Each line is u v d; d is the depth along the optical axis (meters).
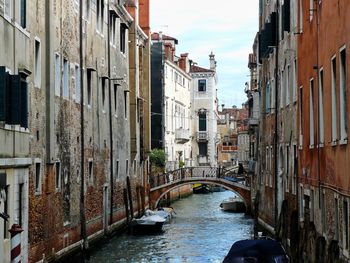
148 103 38.12
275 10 25.84
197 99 68.00
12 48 14.87
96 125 25.28
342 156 13.70
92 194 24.27
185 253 23.75
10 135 14.48
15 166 14.89
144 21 38.59
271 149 27.17
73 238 21.20
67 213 20.55
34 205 17.00
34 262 16.89
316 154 17.05
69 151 20.89
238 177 49.06
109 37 27.66
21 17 15.77
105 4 27.02
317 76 16.70
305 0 18.72
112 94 28.47
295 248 20.11
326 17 15.42
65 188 20.33
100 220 25.55
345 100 13.66
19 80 13.79
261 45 28.94
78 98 22.41
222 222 34.91
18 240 13.00
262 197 30.11
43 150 18.03
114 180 28.70
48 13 18.55
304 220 19.09
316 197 17.11
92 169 24.36
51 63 18.61
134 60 33.47
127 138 32.31
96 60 25.44
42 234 17.69
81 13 22.61
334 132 14.62
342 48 13.55
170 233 29.95
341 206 13.90
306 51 18.56
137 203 34.62
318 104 16.59
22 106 14.98
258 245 15.62
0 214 13.03
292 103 21.61
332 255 14.52
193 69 68.06
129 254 23.52
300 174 19.84
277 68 25.06
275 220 24.77
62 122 20.02
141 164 36.34
